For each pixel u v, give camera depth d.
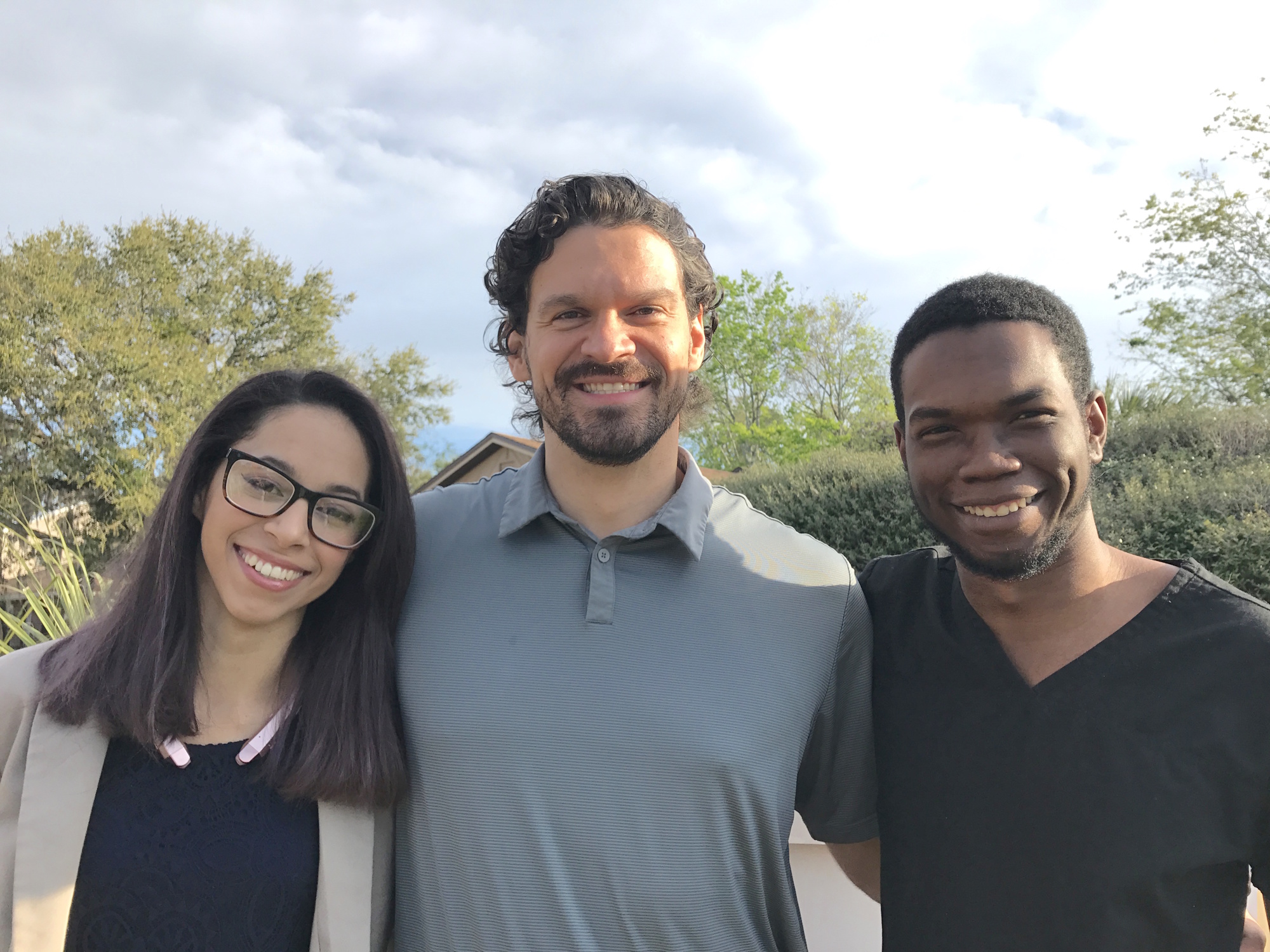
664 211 1.70
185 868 1.31
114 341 21.47
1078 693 1.28
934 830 1.35
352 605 1.56
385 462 1.58
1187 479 5.50
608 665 1.46
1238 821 1.18
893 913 1.39
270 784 1.42
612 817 1.38
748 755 1.43
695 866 1.39
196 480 1.50
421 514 1.78
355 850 1.44
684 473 1.77
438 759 1.44
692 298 1.75
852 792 1.64
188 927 1.29
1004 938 1.24
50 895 1.26
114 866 1.30
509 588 1.56
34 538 4.79
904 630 1.53
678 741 1.41
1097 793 1.22
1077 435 1.31
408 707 1.50
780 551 1.68
